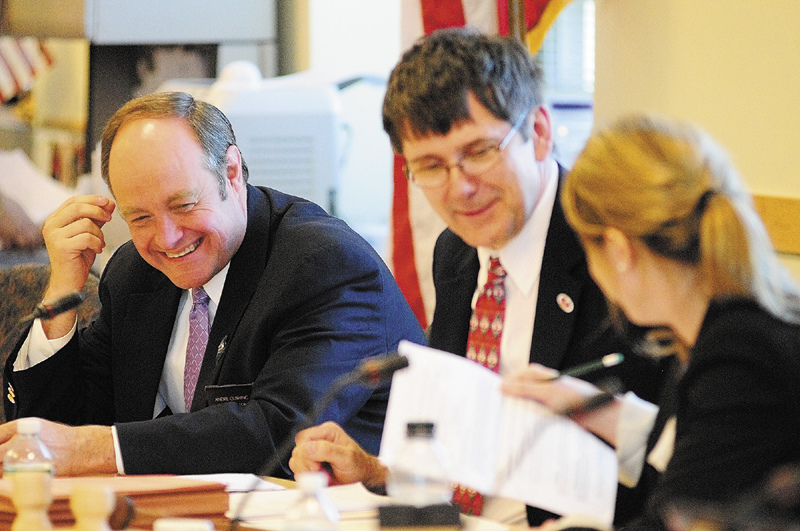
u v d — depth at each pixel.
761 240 2.54
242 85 8.12
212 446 3.92
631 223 2.54
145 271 4.90
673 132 2.62
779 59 4.89
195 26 8.67
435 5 6.14
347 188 9.09
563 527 2.82
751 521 1.85
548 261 3.77
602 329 3.64
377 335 4.43
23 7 8.16
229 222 4.50
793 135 4.84
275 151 8.02
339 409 4.14
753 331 2.42
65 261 4.79
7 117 8.20
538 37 6.03
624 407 3.25
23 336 4.81
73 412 4.89
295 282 4.38
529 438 2.93
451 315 4.04
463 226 3.69
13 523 2.76
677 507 2.26
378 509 2.86
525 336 3.82
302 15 9.01
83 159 8.30
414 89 3.52
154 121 4.39
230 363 4.43
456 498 3.72
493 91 3.50
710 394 2.43
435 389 3.04
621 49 5.91
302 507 2.84
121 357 4.82
